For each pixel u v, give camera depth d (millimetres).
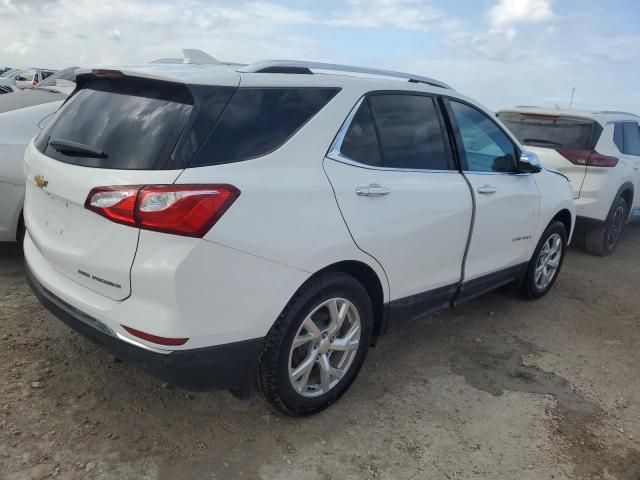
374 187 3090
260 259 2574
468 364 3910
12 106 5465
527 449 3033
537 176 4742
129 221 2373
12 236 4566
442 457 2908
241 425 3002
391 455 2889
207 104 2566
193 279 2396
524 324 4684
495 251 4258
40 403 2992
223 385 2672
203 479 2602
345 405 3279
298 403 2990
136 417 2971
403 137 3428
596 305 5293
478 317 4754
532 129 7023
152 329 2404
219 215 2424
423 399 3414
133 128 2590
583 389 3713
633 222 9758
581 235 7145
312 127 2896
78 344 3615
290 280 2701
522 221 4477
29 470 2527
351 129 3092
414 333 4344
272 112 2775
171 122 2518
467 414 3301
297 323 2830
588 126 6668
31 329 3752
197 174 2430
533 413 3369
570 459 2986
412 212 3322
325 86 3047
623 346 4434
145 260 2375
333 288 2951
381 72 3557
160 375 2498
